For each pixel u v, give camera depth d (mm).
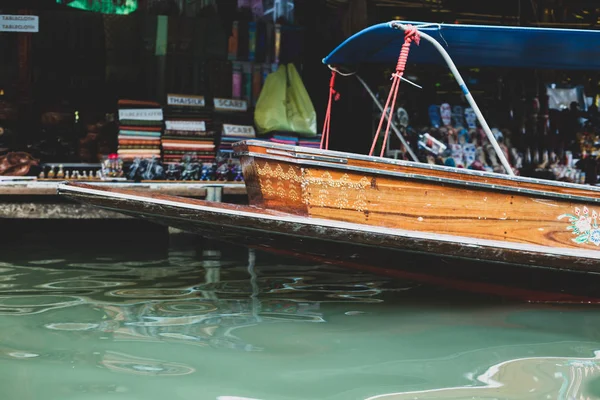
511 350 3895
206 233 4770
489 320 4602
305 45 10016
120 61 9531
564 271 4883
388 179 4598
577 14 9992
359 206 4562
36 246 7445
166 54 9508
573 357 3783
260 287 5465
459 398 3113
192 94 9625
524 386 3293
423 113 9156
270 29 9852
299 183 4508
